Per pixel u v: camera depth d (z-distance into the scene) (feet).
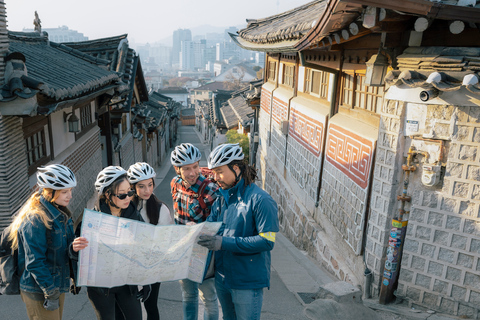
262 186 51.08
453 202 15.14
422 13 12.13
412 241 16.37
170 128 156.46
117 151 49.96
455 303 15.56
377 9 13.50
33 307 9.68
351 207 21.15
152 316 12.35
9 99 17.04
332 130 24.89
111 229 9.11
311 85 31.78
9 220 18.20
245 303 9.75
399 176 16.70
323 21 16.19
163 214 11.50
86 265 9.16
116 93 38.17
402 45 15.33
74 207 30.27
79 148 32.45
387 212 17.06
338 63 24.36
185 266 9.96
